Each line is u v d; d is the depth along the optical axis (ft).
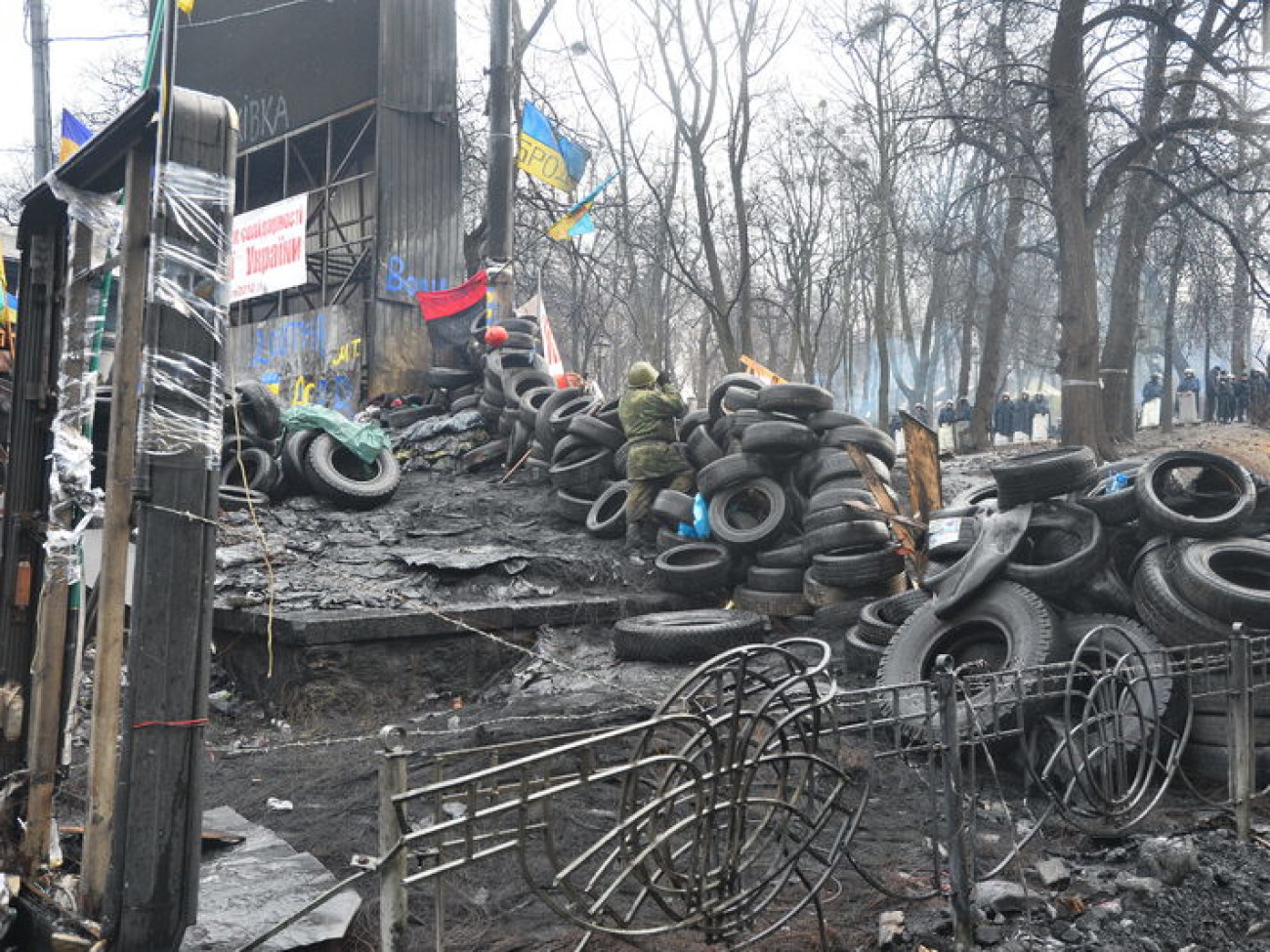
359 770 20.20
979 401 81.41
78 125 38.78
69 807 16.75
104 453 30.86
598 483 40.55
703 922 10.46
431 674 27.91
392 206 65.31
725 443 37.01
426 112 66.90
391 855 8.63
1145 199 71.05
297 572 31.81
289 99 71.97
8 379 28.76
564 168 61.41
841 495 32.17
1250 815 17.62
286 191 72.18
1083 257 62.03
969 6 67.51
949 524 25.52
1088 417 61.31
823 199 92.79
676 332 153.38
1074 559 22.15
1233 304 87.92
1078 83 61.98
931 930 12.45
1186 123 61.98
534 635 30.17
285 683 26.50
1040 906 13.35
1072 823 15.12
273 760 22.12
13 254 31.60
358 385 65.46
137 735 10.18
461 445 50.39
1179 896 13.70
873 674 24.86
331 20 68.90
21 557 14.12
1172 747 18.67
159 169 10.32
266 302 79.61
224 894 12.54
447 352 61.26
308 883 12.96
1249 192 64.13
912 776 18.60
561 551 36.60
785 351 156.46
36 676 12.99
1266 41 60.03
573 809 16.22
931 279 126.93
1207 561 21.26
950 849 12.27
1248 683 16.71
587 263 101.35
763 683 11.48
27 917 11.66
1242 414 94.89
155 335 10.27
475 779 8.96
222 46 76.13
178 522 10.41
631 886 13.69
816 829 11.46
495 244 58.18
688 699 11.39
